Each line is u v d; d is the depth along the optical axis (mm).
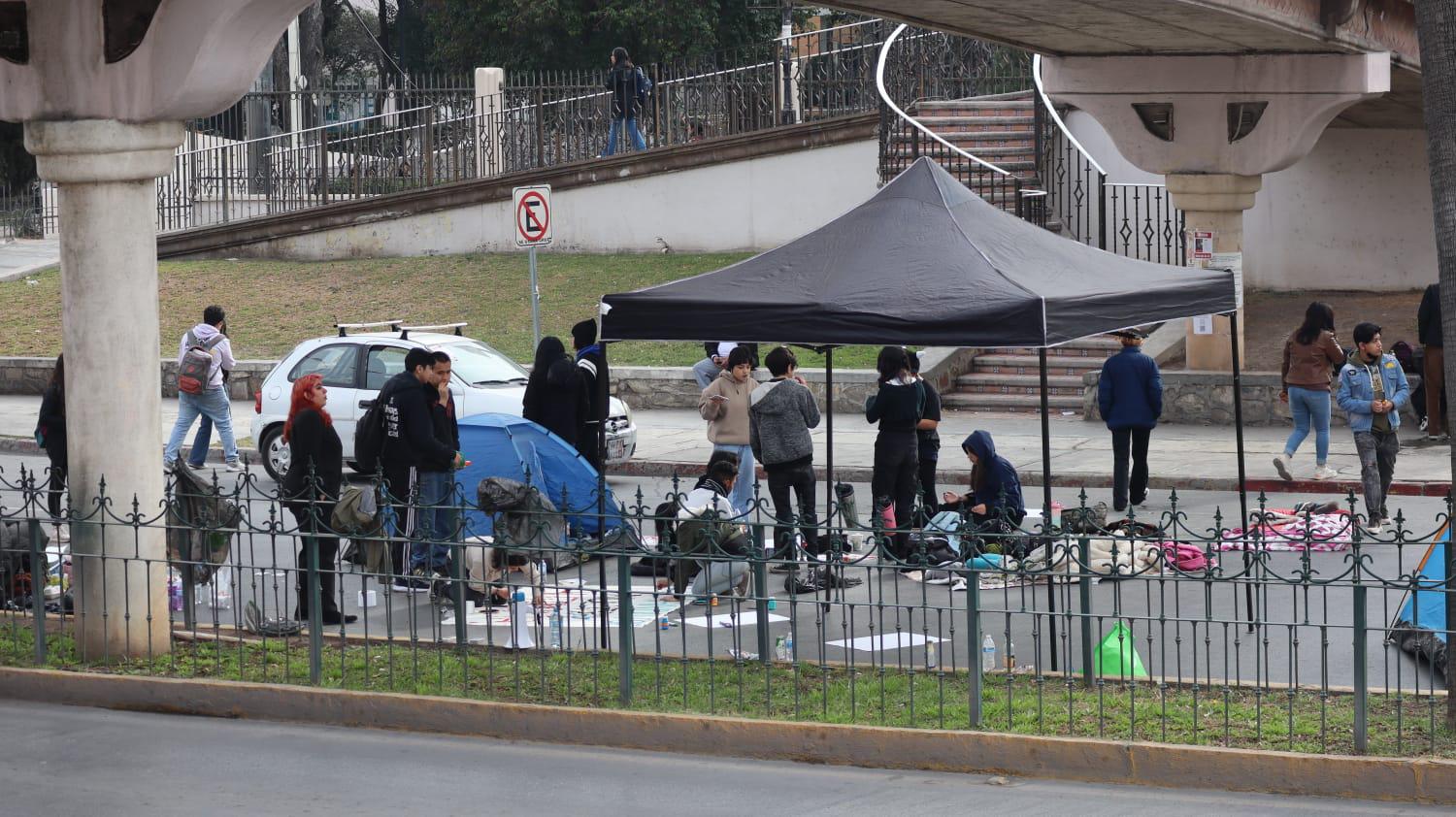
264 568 24625
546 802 18984
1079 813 18234
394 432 29859
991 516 31688
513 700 22172
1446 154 19906
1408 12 49031
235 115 97750
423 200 75000
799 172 70250
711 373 41250
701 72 81250
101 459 24719
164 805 19047
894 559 22375
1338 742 19406
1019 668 23844
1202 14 40375
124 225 24609
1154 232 62219
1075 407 52750
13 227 87875
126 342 24688
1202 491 40656
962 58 71688
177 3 23516
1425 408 45781
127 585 24734
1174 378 50094
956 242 26266
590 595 29594
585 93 77750
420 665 24266
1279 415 49375
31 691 24047
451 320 63562
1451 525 19703
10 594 26953
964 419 52219
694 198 71812
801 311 25391
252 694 22938
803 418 32094
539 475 33812
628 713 21281
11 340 64688
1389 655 24703
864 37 76500
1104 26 43188
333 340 44125
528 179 73625
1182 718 20625
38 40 23984
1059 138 64688
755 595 23344
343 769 20406
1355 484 39344
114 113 23984
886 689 22469
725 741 20797
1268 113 48688
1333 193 62312
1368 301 60438
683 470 44812
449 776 20078
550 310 64125
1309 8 43781
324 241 76562
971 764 19906
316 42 109312
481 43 101938
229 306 68188
